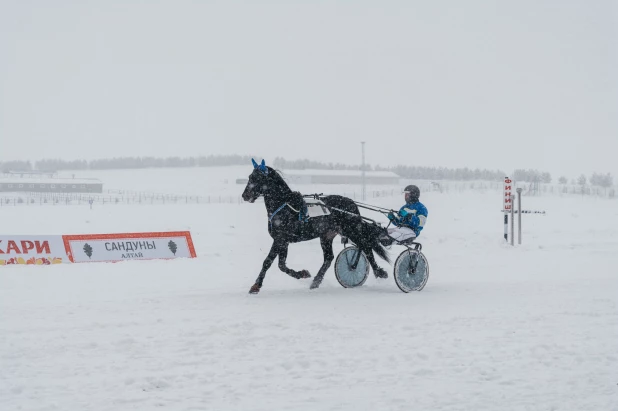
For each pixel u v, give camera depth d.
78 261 14.16
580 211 40.66
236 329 7.25
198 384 5.27
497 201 47.09
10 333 7.01
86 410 4.65
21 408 4.67
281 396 4.96
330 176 84.12
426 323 7.68
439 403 4.80
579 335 7.03
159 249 15.09
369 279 11.77
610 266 13.89
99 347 6.43
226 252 16.41
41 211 40.78
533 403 4.80
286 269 10.52
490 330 7.30
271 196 10.21
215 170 117.75
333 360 5.98
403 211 10.83
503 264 14.27
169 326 7.41
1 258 13.66
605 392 5.07
